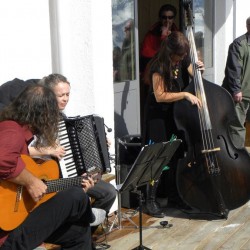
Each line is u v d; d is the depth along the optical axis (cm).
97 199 479
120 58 674
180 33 545
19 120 381
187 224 551
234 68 729
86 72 557
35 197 377
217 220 560
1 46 507
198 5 829
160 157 448
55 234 403
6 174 364
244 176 554
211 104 549
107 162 452
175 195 596
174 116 543
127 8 681
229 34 901
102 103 569
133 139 622
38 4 538
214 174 546
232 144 555
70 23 556
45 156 420
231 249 491
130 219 550
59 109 414
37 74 543
